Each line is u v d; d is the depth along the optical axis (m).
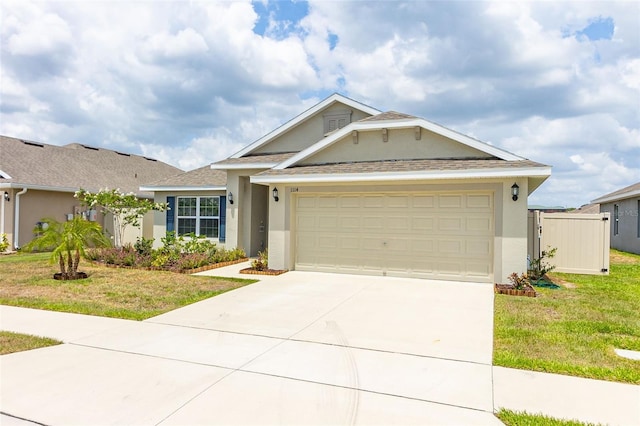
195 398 4.11
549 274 12.27
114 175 24.41
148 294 9.11
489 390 4.32
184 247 14.55
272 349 5.57
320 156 13.02
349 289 9.61
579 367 4.88
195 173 19.58
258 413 3.79
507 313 7.41
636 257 18.03
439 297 8.73
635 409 3.90
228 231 16.25
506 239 9.96
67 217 19.48
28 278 10.96
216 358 5.23
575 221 12.42
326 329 6.49
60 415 3.77
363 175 10.85
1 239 17.20
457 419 3.71
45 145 23.08
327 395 4.18
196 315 7.36
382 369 4.88
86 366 4.95
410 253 11.10
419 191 10.91
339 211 11.91
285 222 12.26
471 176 9.79
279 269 12.27
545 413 3.82
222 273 12.11
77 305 8.05
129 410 3.85
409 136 12.04
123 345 5.73
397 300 8.48
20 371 4.79
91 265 13.45
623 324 6.70
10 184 16.88
